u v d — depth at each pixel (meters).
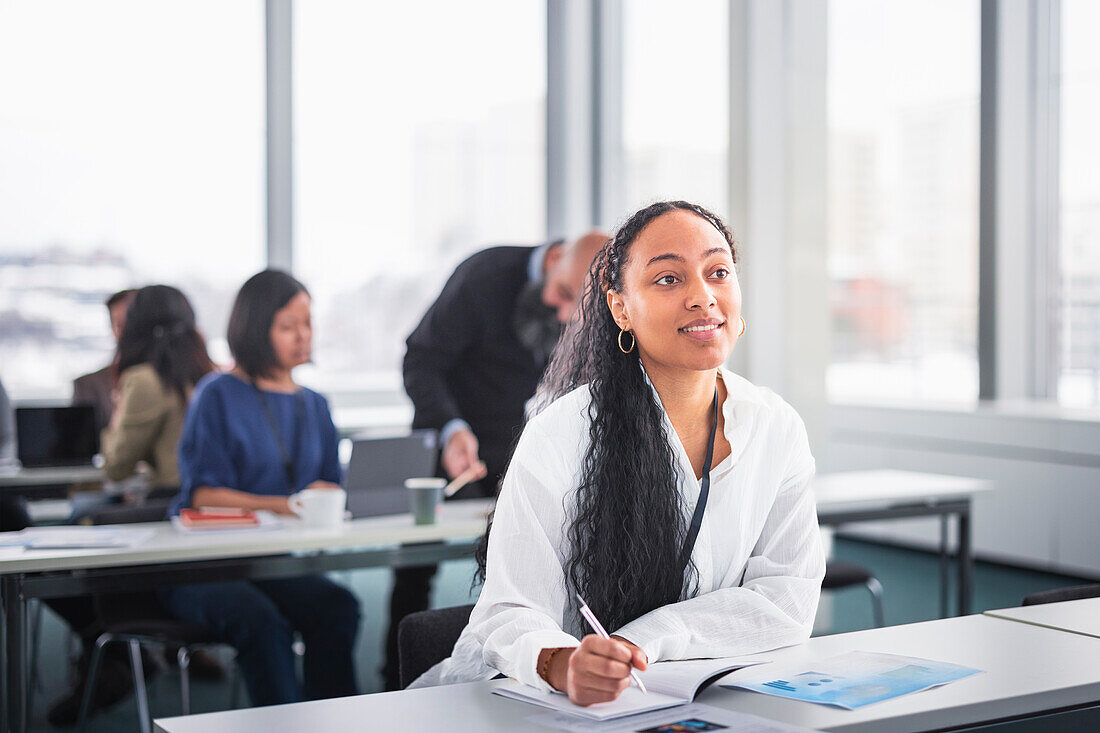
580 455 1.48
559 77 6.62
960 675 1.33
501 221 6.60
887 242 6.08
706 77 5.93
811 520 1.61
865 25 6.16
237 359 3.12
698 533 1.48
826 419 4.34
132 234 5.84
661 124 6.30
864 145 6.18
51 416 4.28
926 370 5.91
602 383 1.50
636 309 1.44
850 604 4.80
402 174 6.37
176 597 2.79
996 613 1.73
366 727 1.18
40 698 3.52
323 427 3.23
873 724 1.17
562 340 1.61
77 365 5.77
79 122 5.71
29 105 5.62
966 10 5.62
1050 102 5.36
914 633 1.58
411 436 2.99
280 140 6.05
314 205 6.20
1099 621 1.67
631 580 1.45
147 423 3.75
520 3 6.57
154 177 5.86
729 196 4.28
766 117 4.25
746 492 1.52
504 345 3.86
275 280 3.10
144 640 2.72
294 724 1.20
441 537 2.82
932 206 5.84
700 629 1.42
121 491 3.78
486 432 3.87
